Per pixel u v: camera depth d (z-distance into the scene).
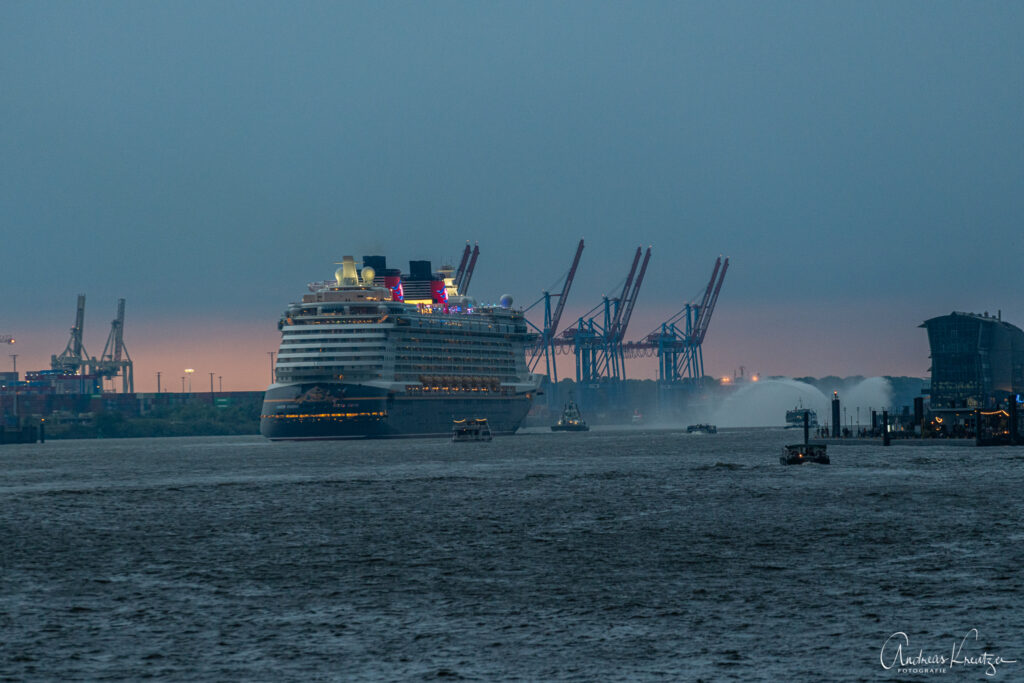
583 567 93.38
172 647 69.56
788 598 79.88
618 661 65.31
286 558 100.19
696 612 76.44
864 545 100.88
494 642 69.75
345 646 69.31
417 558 99.00
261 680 62.81
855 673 62.47
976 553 95.31
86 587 88.31
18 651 68.94
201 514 133.62
